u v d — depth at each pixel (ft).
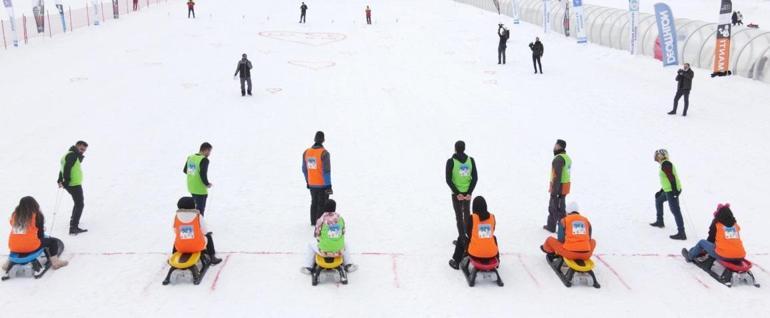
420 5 176.76
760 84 67.41
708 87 68.03
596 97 64.75
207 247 26.66
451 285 25.68
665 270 27.50
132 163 42.22
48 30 107.45
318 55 91.09
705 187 39.24
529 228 32.35
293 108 59.41
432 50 96.84
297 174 40.88
